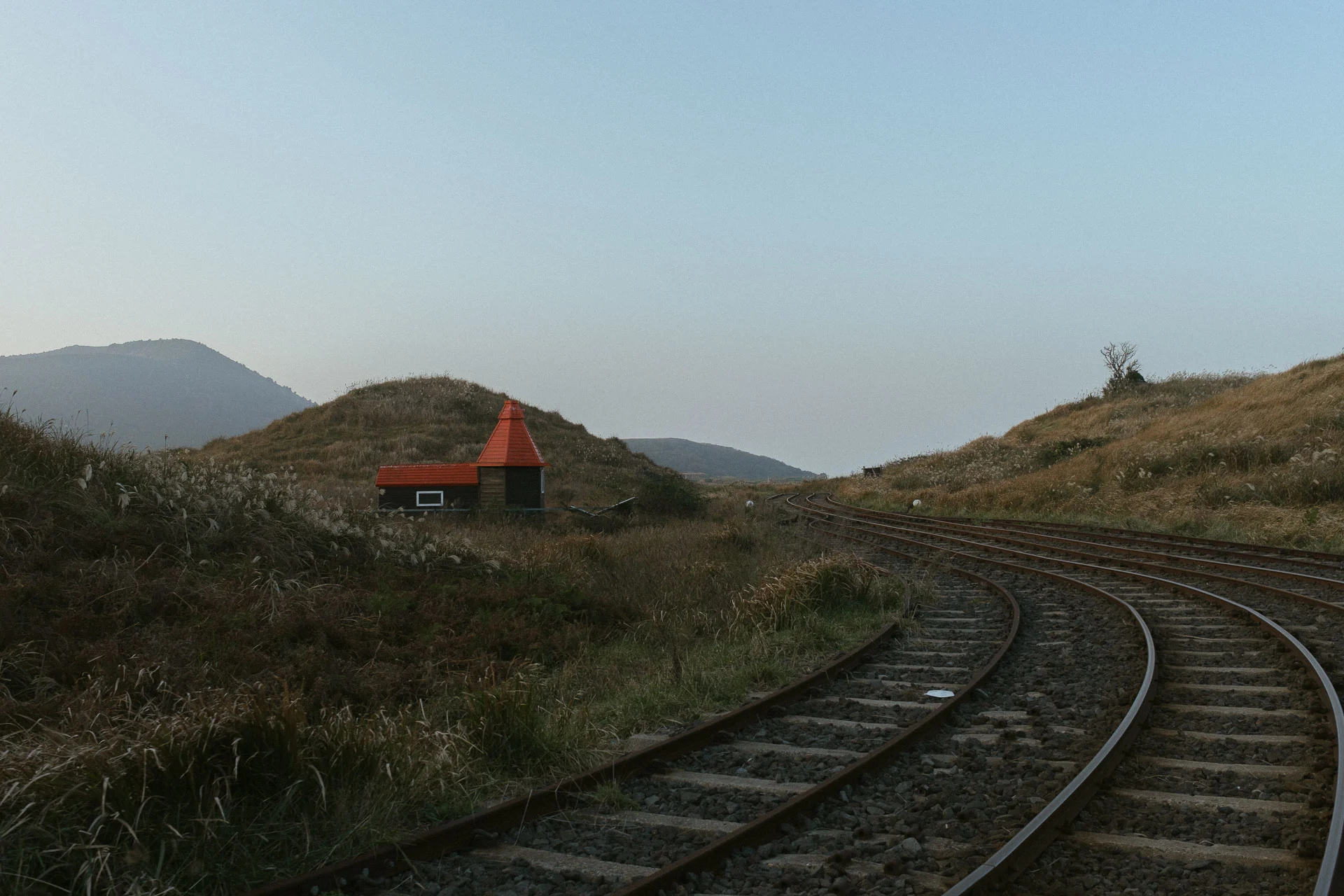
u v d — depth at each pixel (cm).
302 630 944
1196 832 488
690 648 1097
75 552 967
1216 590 1393
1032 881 433
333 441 5184
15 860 414
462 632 1084
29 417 1152
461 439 5347
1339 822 457
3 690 684
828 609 1280
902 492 4559
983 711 773
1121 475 3120
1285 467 2589
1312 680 790
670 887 433
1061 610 1288
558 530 2684
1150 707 746
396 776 559
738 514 3397
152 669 748
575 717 720
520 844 507
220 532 1125
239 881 442
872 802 556
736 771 634
